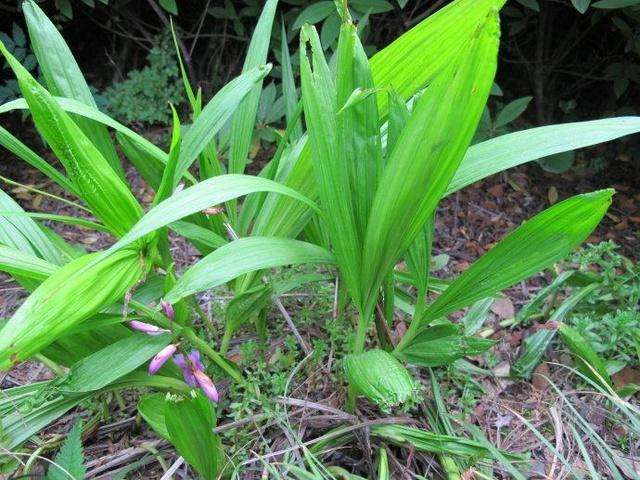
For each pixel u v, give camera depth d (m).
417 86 0.49
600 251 0.75
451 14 0.43
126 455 0.57
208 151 0.63
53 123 0.41
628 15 1.07
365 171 0.47
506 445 0.63
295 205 0.56
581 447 0.54
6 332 0.38
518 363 0.69
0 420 0.52
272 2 0.62
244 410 0.60
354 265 0.49
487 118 1.08
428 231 0.51
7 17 1.37
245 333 0.73
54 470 0.47
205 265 0.43
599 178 1.19
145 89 1.27
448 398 0.66
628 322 0.67
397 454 0.60
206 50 1.45
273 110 1.17
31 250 0.53
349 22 0.43
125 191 0.46
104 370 0.49
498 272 0.51
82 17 1.45
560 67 1.34
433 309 0.54
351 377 0.47
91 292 0.42
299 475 0.51
